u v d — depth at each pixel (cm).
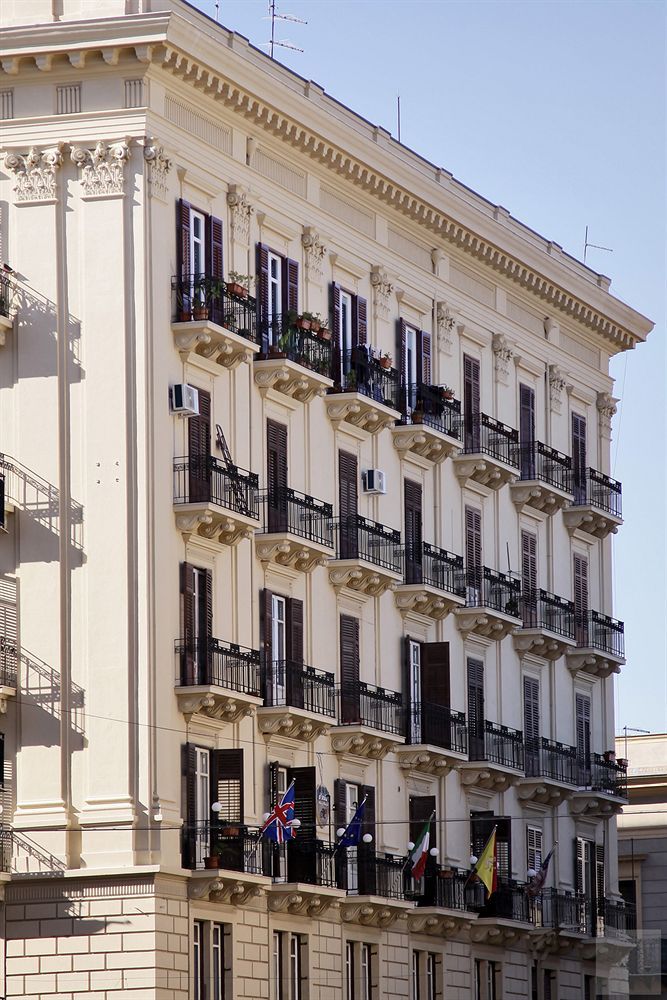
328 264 9144
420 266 9875
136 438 7888
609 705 11544
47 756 7819
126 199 7981
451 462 10075
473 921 9781
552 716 10881
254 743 8369
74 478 7925
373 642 9306
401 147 9788
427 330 9912
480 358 10394
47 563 7906
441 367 9994
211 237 8331
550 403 11069
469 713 10038
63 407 7962
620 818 12938
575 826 10994
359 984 8969
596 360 11675
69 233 8025
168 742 7838
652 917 12762
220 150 8425
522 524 10725
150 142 7988
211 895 7919
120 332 7931
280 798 8481
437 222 9869
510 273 10556
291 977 8500
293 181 8925
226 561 8312
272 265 8781
